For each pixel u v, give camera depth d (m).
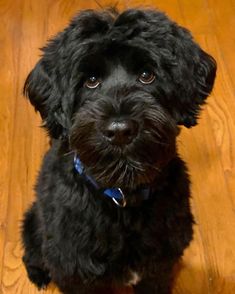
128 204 0.51
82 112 0.47
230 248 0.68
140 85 0.48
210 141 0.79
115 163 0.46
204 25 0.96
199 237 0.69
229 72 0.87
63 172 0.53
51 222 0.54
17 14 1.03
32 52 0.95
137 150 0.45
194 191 0.73
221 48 0.91
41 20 1.01
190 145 0.79
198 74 0.51
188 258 0.68
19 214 0.73
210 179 0.75
